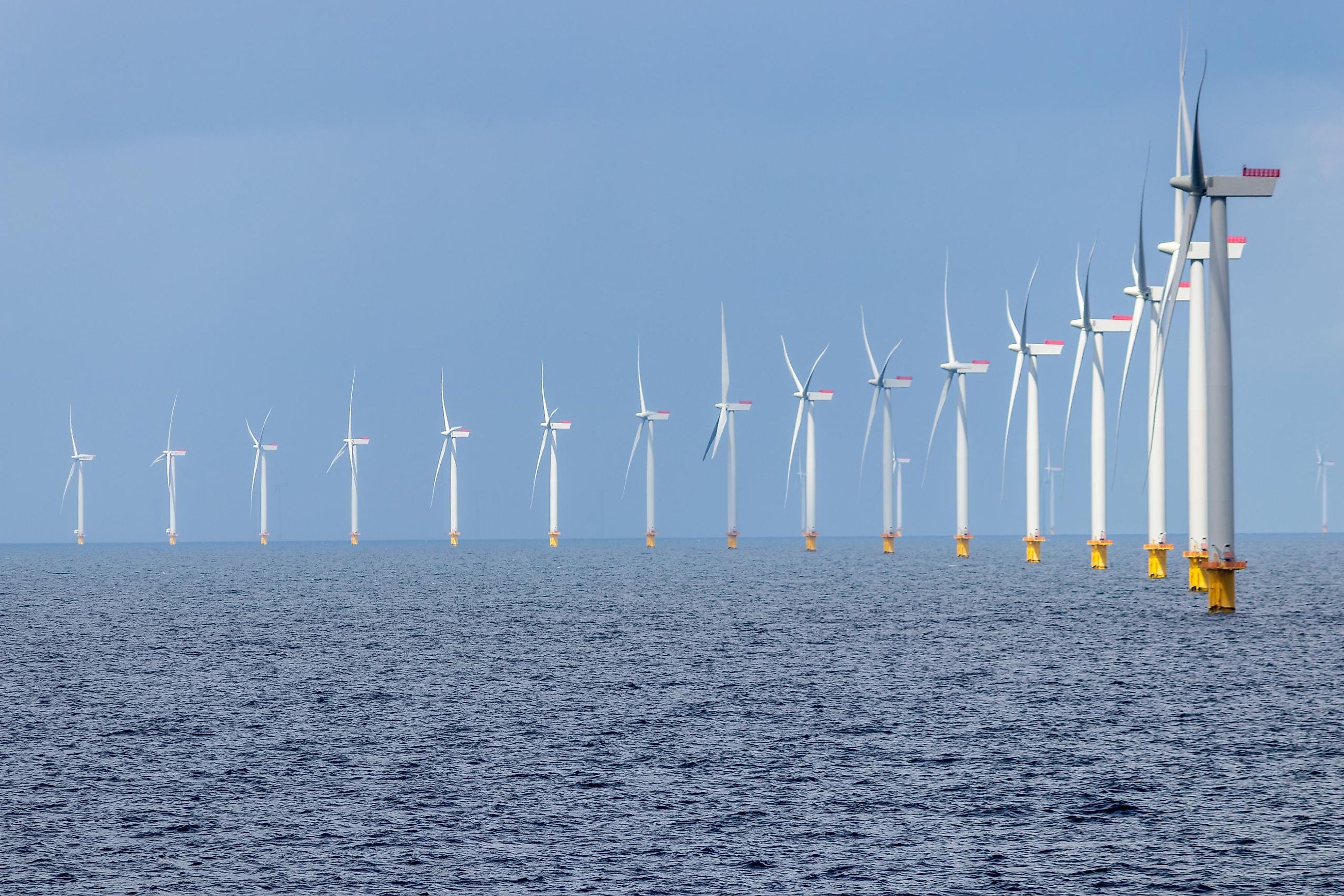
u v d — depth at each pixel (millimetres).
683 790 113250
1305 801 107875
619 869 91688
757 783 115500
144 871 91438
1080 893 86625
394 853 95250
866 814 105562
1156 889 87312
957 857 94375
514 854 95000
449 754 127625
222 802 109500
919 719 145875
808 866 92375
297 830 101062
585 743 132875
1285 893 86188
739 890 87688
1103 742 132250
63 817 104875
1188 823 102000
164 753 128625
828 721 144625
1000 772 119375
